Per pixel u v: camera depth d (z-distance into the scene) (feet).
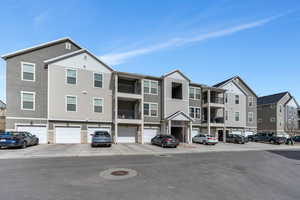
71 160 40.22
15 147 59.88
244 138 99.86
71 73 78.54
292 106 152.76
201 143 92.32
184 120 92.63
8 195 19.83
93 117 80.53
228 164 39.09
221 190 22.58
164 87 94.22
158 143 75.51
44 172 29.43
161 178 27.12
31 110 72.18
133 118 90.63
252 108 127.03
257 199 19.92
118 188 22.49
